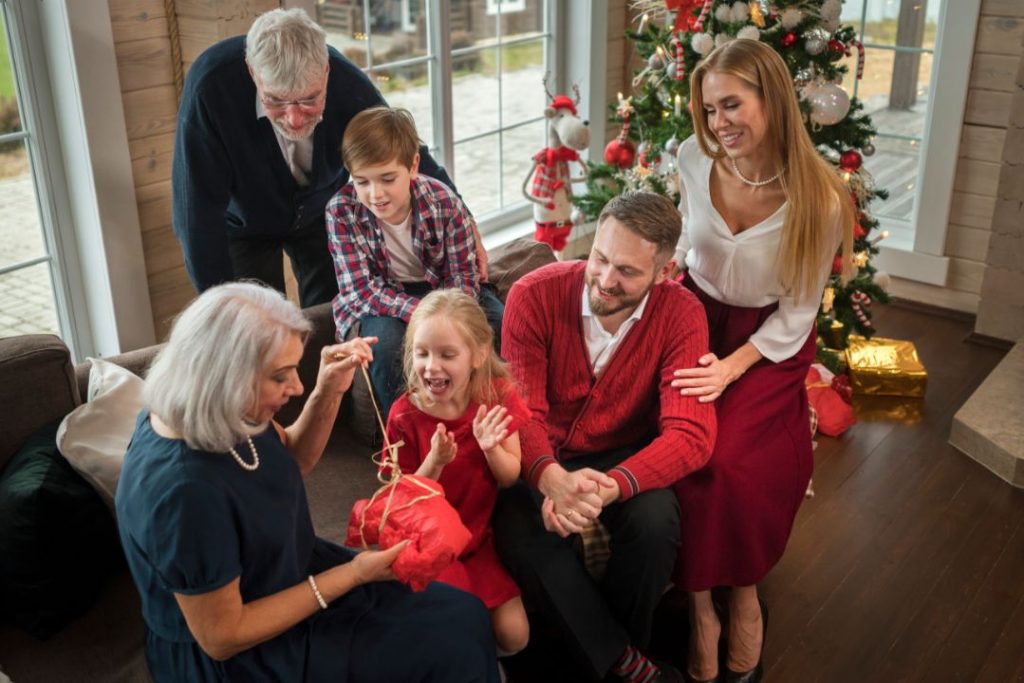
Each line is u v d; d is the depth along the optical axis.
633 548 2.19
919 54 4.18
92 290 3.02
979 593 2.74
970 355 4.02
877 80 4.32
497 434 2.07
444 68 3.85
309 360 2.65
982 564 2.86
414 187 2.60
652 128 3.59
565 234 3.97
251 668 1.76
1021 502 3.13
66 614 2.03
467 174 4.17
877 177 4.46
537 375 2.34
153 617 1.75
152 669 1.82
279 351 1.63
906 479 3.25
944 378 3.86
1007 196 3.88
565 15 4.33
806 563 2.87
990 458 3.28
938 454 3.39
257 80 2.37
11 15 2.67
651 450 2.20
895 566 2.85
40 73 2.75
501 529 2.21
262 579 1.74
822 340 3.61
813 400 3.54
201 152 2.54
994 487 3.21
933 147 4.13
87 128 2.77
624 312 2.29
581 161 3.86
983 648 2.55
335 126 2.69
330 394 1.93
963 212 4.20
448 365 2.07
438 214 2.63
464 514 2.21
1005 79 3.91
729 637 2.43
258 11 2.92
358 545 1.98
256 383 1.62
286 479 1.77
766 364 2.46
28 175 2.84
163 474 1.62
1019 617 2.65
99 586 2.11
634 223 2.11
